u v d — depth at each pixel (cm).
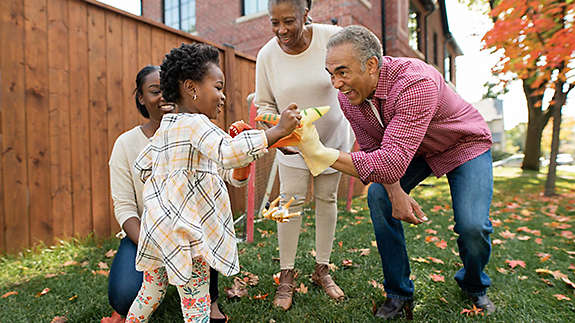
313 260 290
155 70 198
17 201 292
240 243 345
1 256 283
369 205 195
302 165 228
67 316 201
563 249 318
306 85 221
